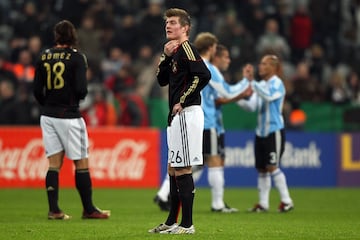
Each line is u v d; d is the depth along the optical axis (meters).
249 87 42.41
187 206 30.06
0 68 66.31
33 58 68.19
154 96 69.75
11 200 49.16
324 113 68.94
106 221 36.25
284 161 66.75
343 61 85.50
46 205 45.78
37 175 59.62
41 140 59.66
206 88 41.88
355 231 32.97
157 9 76.38
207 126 42.06
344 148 68.75
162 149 62.47
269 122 42.75
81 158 36.88
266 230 32.84
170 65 30.23
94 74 70.00
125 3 81.31
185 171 30.02
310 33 84.31
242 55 74.69
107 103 63.88
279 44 79.56
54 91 36.31
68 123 36.41
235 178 65.19
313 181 67.69
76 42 36.81
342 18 88.44
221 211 43.00
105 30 75.81
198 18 80.19
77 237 29.20
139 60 72.81
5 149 59.34
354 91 77.31
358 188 67.12
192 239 28.45
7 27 77.06
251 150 65.75
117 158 61.41
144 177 61.97
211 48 42.41
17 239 28.67
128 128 62.28
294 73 79.44
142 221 36.53
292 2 88.31
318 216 41.38
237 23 80.62
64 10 73.69
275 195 59.12
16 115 62.84
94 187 60.84
